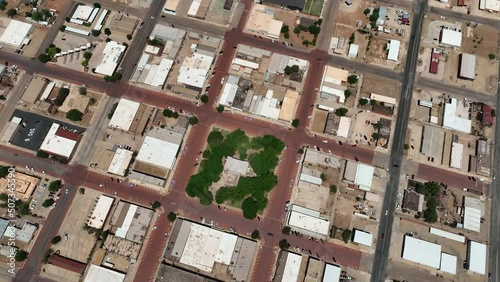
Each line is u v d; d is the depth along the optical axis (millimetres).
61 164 150375
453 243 141125
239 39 171125
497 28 174500
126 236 139625
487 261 139250
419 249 138875
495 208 146500
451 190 147875
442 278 137500
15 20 171750
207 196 145625
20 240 139625
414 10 177625
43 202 144250
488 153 152000
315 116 157875
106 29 169750
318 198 146000
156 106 159375
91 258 138250
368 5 178000
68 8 176000
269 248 140500
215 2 176500
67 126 155625
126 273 137125
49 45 168750
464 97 161750
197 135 155125
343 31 172750
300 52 168875
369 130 155875
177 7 176625
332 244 141000
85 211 144625
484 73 166125
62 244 140250
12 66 164625
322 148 153375
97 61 166375
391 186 148125
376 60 167625
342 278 136375
